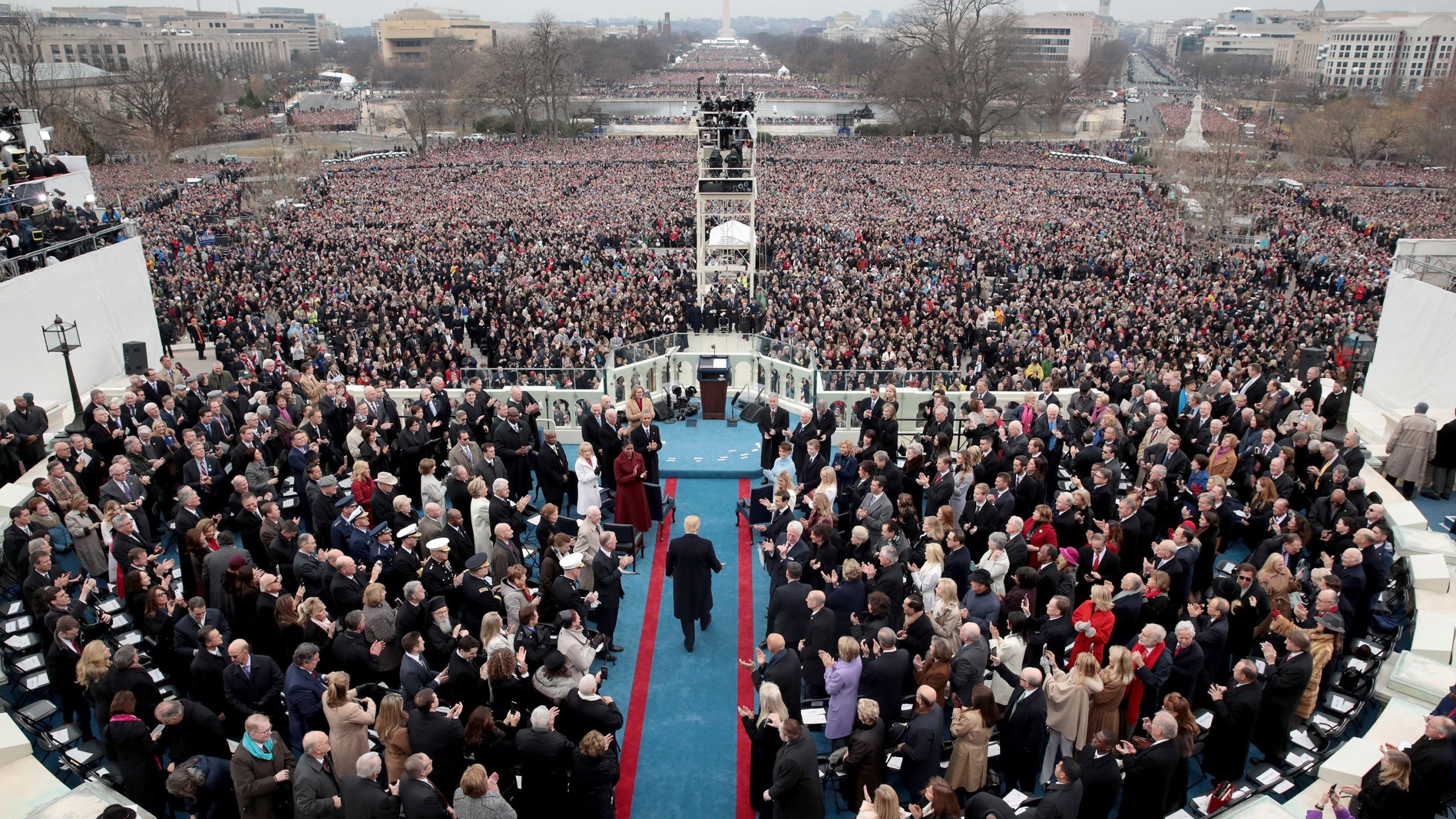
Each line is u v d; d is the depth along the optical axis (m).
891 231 48.25
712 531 14.47
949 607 9.45
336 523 11.41
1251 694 8.43
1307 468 13.54
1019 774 8.53
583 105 127.25
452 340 29.33
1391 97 116.25
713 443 17.55
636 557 13.66
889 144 91.75
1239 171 51.06
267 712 8.80
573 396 17.88
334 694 8.02
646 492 14.05
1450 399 17.94
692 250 44.16
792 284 36.44
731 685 10.84
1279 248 44.94
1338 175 75.50
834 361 23.77
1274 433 14.00
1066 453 16.23
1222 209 47.69
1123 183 67.25
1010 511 11.93
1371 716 10.10
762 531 13.22
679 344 20.55
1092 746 7.79
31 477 14.41
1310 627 10.05
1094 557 10.81
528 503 13.41
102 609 11.02
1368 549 10.38
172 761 8.47
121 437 14.13
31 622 10.85
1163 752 7.61
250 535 11.63
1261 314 30.94
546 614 10.63
